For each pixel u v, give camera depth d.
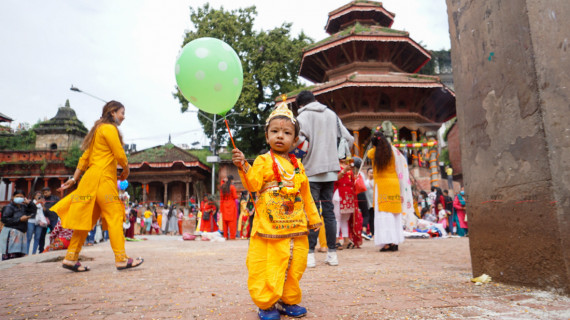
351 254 5.16
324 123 4.05
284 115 2.19
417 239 8.69
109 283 3.07
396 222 5.36
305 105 4.18
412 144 17.19
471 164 2.91
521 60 2.38
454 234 10.71
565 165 2.20
